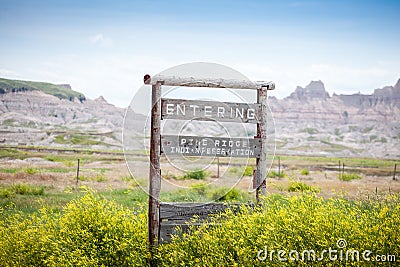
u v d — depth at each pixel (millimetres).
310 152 138250
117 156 57375
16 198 16375
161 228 7430
